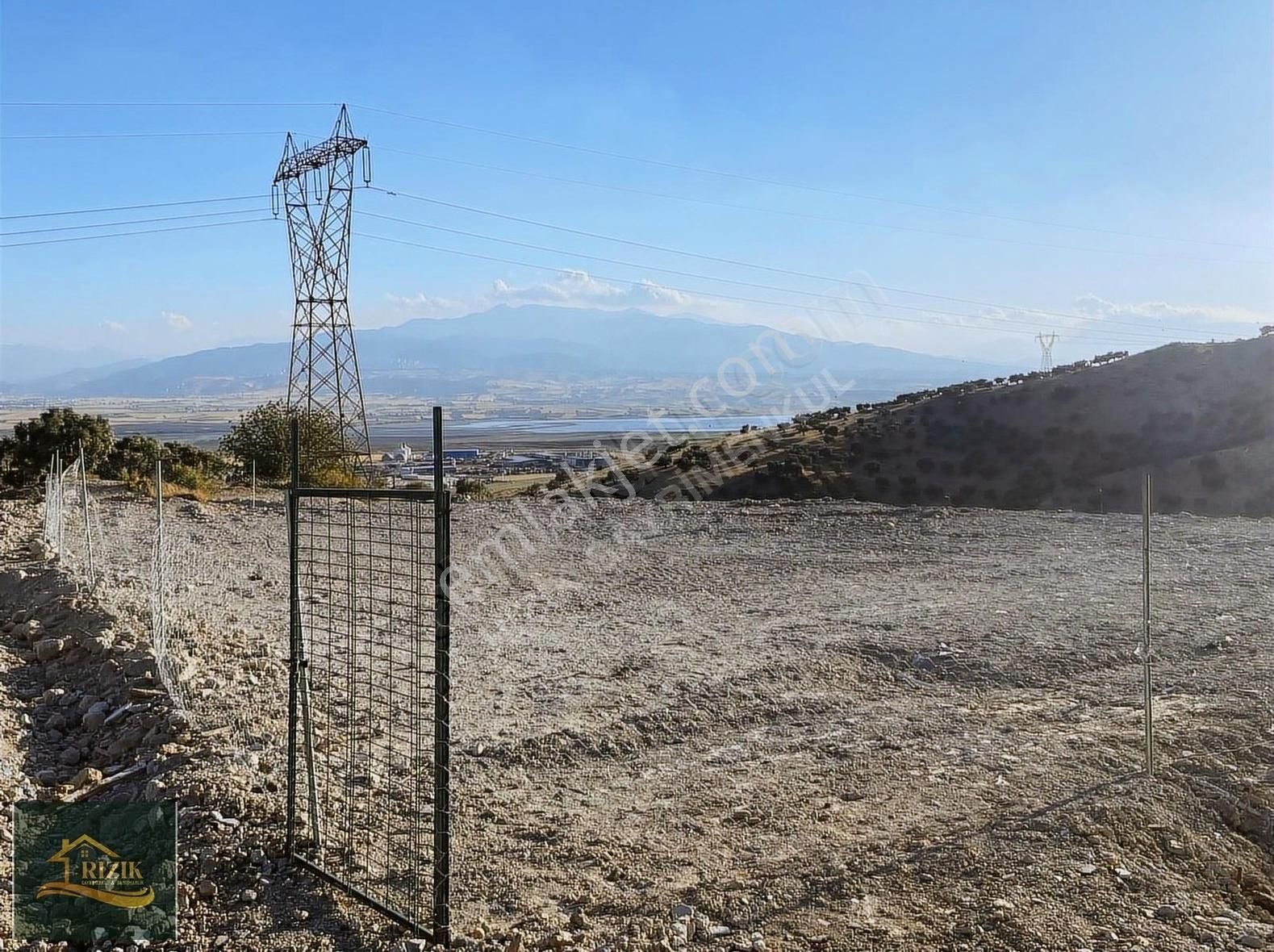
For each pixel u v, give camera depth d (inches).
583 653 354.3
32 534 593.9
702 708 289.0
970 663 321.1
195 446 1035.3
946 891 175.9
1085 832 194.7
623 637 378.6
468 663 341.1
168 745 246.4
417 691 208.5
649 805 224.1
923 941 160.9
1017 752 242.7
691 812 219.1
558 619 414.0
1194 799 210.2
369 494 180.9
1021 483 1333.7
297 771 234.1
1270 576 437.4
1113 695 284.0
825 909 172.2
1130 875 180.1
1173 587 423.8
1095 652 325.7
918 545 564.4
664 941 161.2
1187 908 170.6
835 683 311.9
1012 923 164.1
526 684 316.2
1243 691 274.8
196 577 474.6
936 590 442.0
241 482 971.3
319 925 171.0
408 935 165.0
